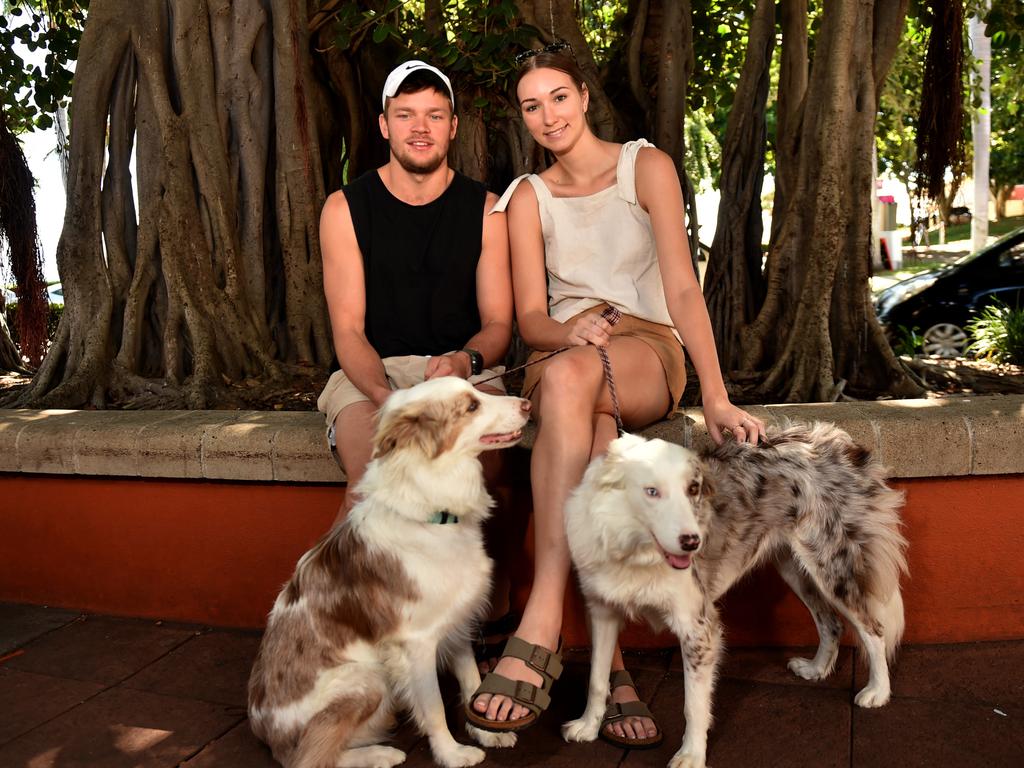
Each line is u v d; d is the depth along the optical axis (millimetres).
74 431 4027
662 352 3236
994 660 3322
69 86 7293
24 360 7770
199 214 5465
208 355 5195
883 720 2941
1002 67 10992
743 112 5734
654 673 3383
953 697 3068
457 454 2723
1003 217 28766
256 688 2822
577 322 3047
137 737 3062
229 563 3949
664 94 5824
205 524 3953
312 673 2732
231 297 5445
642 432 3365
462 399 2717
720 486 2910
